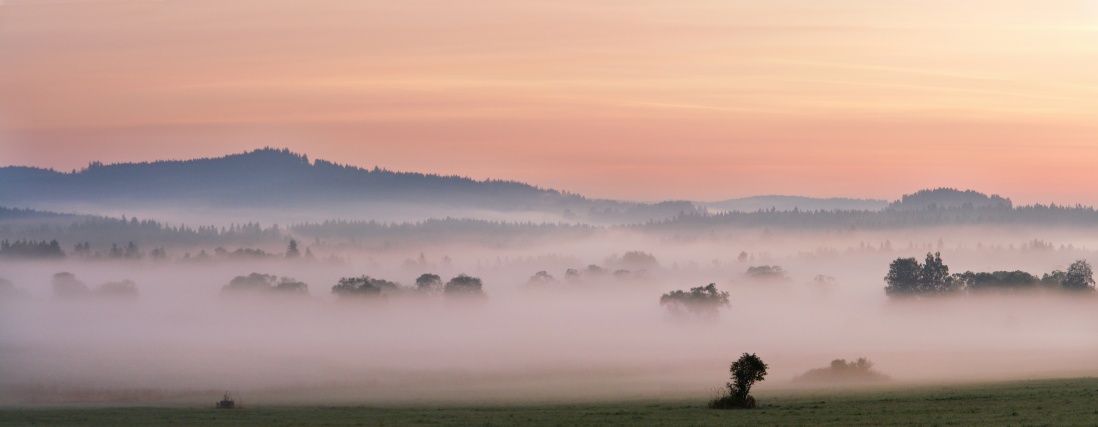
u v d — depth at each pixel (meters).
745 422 108.56
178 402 160.62
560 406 137.75
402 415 124.06
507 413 124.81
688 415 116.69
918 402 123.88
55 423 118.62
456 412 127.94
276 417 123.69
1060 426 98.12
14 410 139.12
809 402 130.62
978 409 112.88
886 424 103.31
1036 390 135.25
